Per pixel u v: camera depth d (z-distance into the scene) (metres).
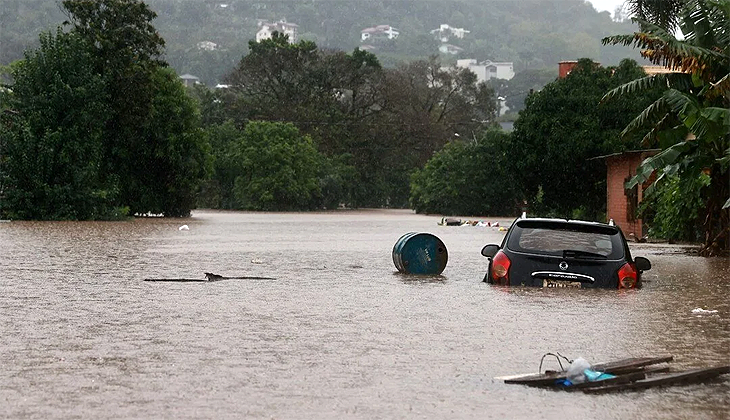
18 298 42.22
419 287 48.31
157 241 92.44
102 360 27.09
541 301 41.97
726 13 69.31
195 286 48.16
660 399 22.66
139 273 55.34
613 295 44.56
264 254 73.75
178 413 20.86
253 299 42.53
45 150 150.50
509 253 48.03
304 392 23.08
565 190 161.75
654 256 76.12
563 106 157.12
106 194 157.00
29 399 22.12
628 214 123.62
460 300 42.28
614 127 153.62
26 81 155.88
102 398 22.25
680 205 96.12
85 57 158.38
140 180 182.12
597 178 156.62
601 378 24.02
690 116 67.94
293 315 37.06
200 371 25.58
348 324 34.62
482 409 21.50
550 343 30.56
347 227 138.38
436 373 25.53
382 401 22.19
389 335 32.06
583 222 48.75
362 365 26.59
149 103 172.12
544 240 48.03
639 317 37.06
